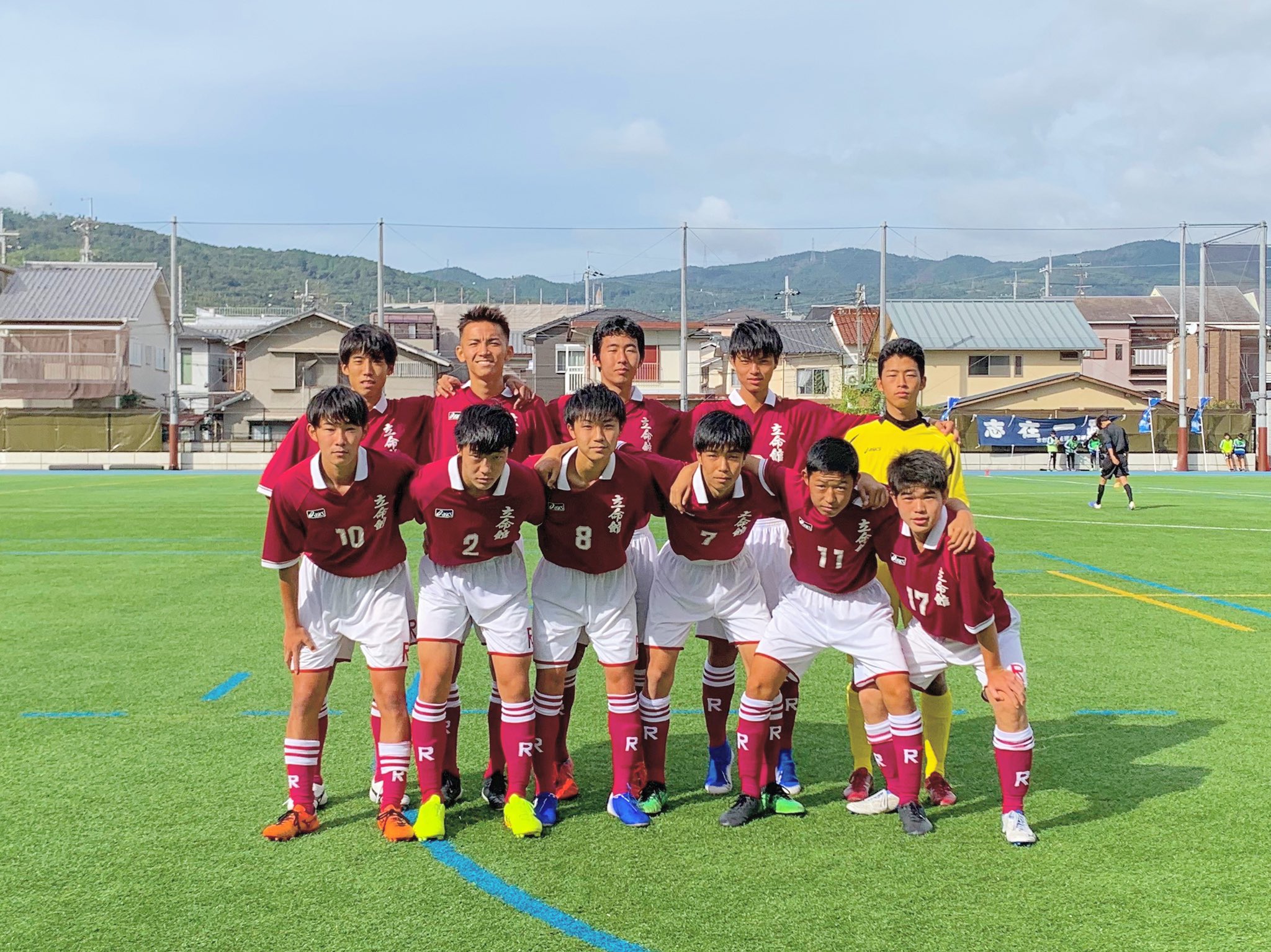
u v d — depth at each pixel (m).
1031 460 36.12
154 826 3.83
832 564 3.91
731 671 4.34
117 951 2.89
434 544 3.90
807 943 2.94
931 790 4.12
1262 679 6.07
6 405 40.44
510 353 4.63
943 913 3.12
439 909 3.15
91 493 21.66
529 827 3.73
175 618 7.91
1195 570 10.49
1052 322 41.88
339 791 4.24
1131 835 3.74
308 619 3.92
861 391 33.78
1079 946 2.92
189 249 177.62
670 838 3.75
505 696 3.86
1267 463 35.53
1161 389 55.03
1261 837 3.72
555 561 4.02
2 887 3.31
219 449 37.06
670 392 44.12
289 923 3.06
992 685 3.77
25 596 8.86
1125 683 5.98
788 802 4.00
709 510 3.91
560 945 2.92
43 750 4.73
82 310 42.50
